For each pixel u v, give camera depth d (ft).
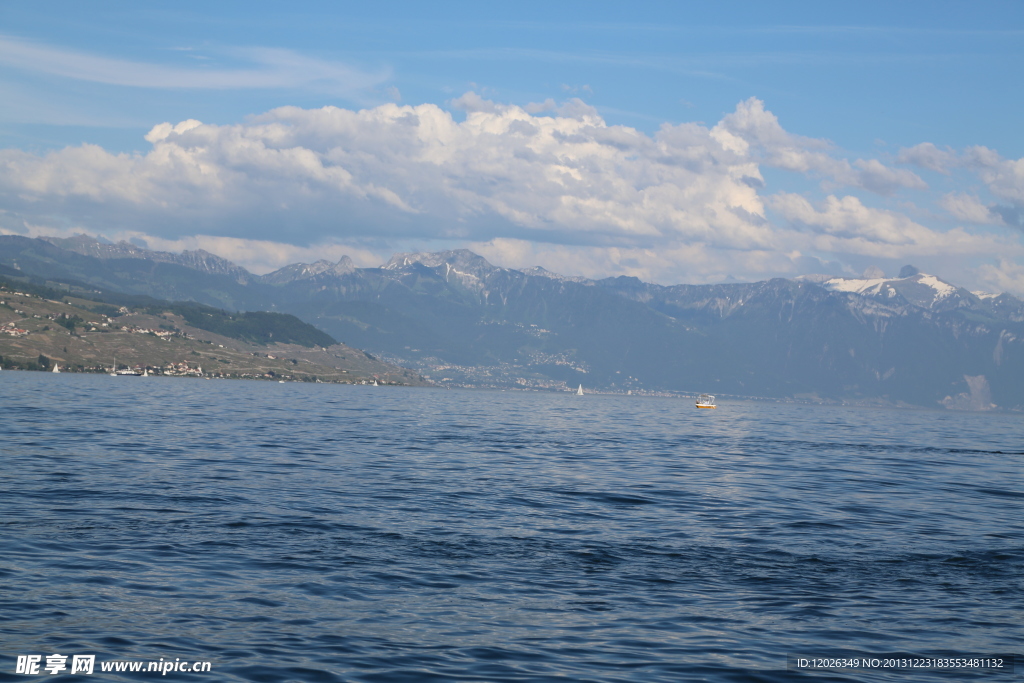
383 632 71.56
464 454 234.17
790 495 163.84
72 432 251.39
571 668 64.28
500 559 99.09
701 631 74.18
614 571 94.89
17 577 82.33
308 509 128.06
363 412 514.27
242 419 367.86
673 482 180.55
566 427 421.59
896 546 112.37
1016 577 96.07
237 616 74.23
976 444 406.62
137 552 94.99
